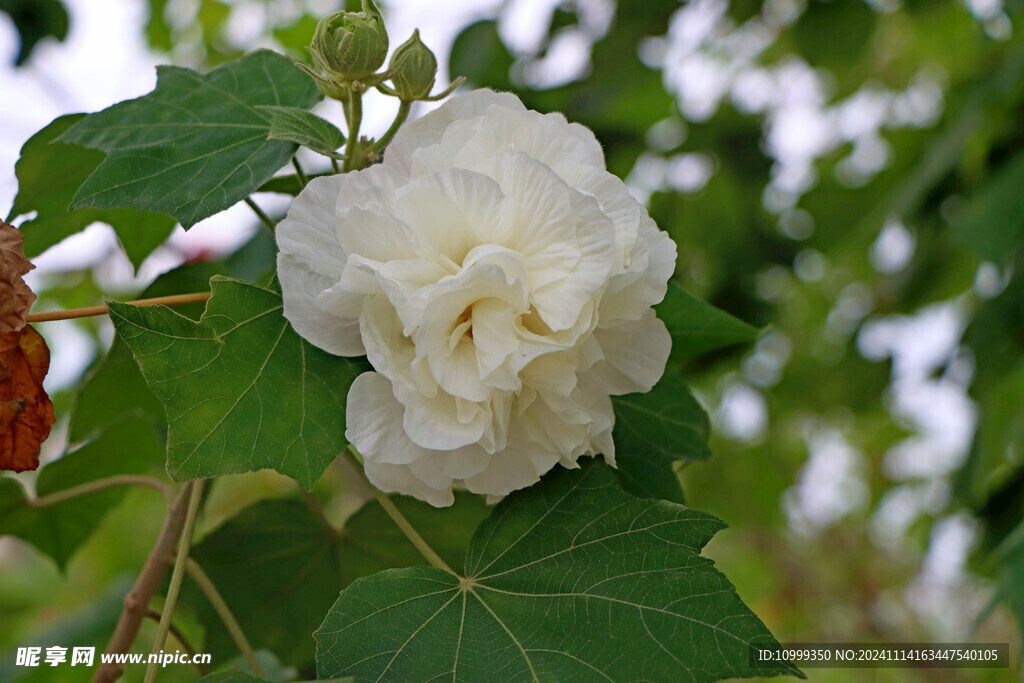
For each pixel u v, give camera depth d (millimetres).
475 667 605
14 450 621
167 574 722
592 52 1151
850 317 1529
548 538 626
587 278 601
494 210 605
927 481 1883
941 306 1402
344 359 628
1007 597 815
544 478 635
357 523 715
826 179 1334
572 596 616
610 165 1255
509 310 604
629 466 689
